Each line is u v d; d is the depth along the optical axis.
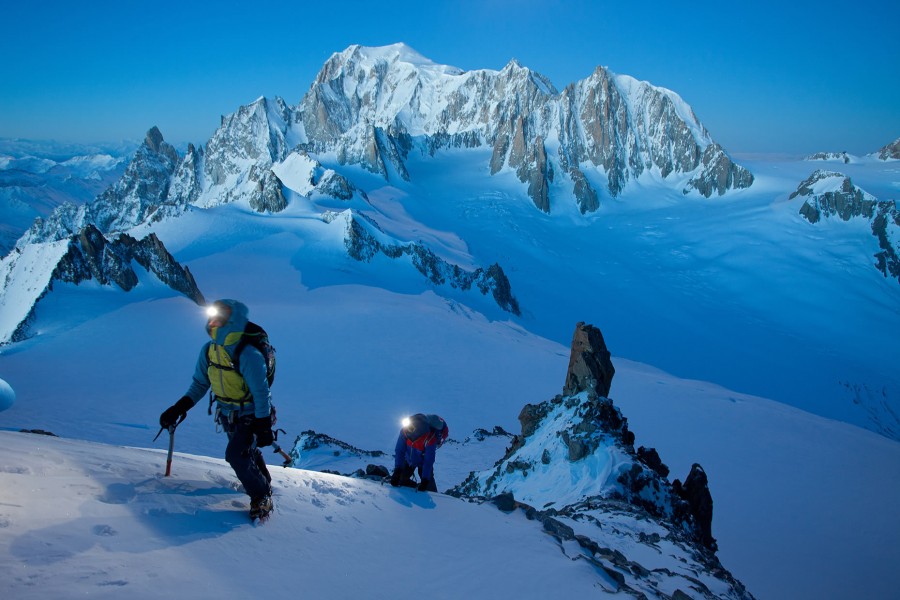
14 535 3.71
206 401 59.44
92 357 73.69
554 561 6.69
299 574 4.54
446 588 5.21
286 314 99.25
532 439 24.81
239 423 5.36
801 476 49.69
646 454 22.58
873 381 154.50
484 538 7.07
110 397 59.88
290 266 131.50
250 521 5.20
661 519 14.99
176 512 4.89
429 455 8.98
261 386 5.28
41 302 88.75
